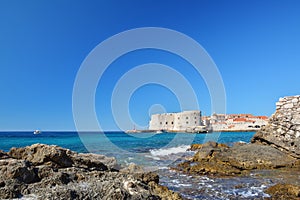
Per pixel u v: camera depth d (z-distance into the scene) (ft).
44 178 27.78
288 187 37.47
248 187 41.04
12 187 23.81
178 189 39.60
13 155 33.14
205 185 42.50
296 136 69.41
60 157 32.63
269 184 43.16
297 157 65.41
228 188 40.32
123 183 27.30
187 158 71.97
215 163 59.67
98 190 24.73
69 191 23.34
